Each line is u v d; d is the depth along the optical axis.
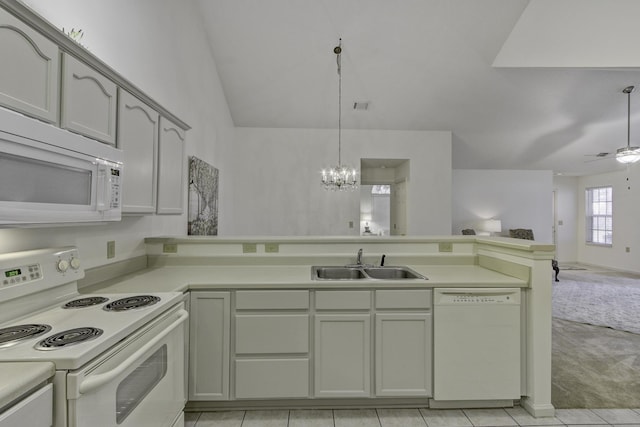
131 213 1.67
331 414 1.93
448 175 5.31
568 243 8.12
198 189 3.32
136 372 1.21
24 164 1.01
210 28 3.57
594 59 3.66
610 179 7.30
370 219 7.16
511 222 7.47
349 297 1.91
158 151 1.95
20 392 0.79
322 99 4.61
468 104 4.69
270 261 2.44
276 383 1.90
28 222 1.02
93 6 1.77
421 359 1.93
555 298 4.70
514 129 5.30
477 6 3.29
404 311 1.92
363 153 5.26
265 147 5.17
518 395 1.93
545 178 7.46
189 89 3.16
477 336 1.92
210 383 1.88
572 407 2.01
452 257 2.48
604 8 3.30
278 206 5.17
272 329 1.89
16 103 0.99
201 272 2.21
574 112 4.81
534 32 3.61
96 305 1.39
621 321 3.70
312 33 3.62
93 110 1.35
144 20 2.32
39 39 1.08
